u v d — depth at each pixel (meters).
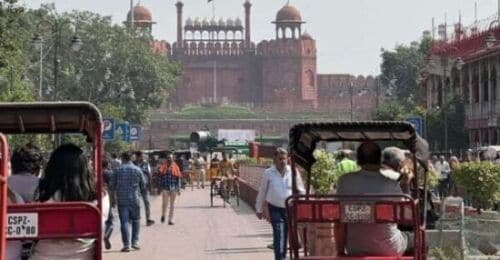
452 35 98.50
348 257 12.48
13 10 36.66
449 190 32.59
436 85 99.12
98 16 115.62
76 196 11.35
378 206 12.42
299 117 191.62
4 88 58.78
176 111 189.38
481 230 19.31
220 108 192.75
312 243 16.09
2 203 9.81
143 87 117.25
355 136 14.30
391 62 157.12
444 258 19.03
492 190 27.27
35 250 10.95
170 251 25.41
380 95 196.25
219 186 54.41
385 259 12.40
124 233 25.50
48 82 108.62
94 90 113.62
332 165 21.50
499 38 84.75
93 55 113.81
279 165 20.19
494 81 83.31
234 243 27.61
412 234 13.44
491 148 44.72
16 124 12.33
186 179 74.31
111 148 65.06
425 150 13.71
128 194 25.50
